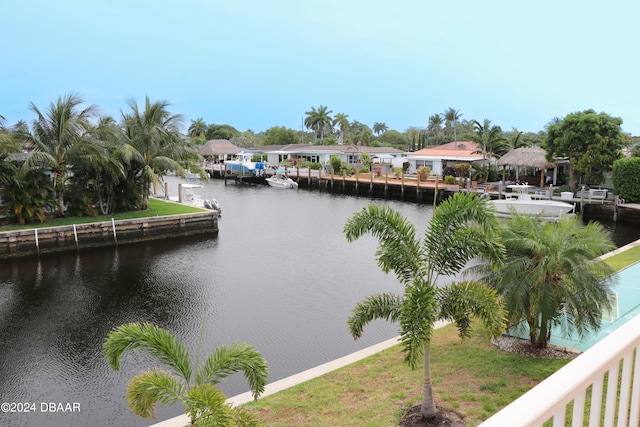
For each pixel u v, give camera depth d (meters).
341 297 17.06
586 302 8.72
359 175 54.41
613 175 32.62
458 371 9.09
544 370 8.82
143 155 30.16
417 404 7.96
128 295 17.45
